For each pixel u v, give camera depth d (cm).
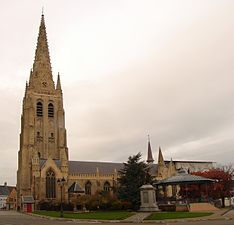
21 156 13750
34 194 12100
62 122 14725
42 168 12456
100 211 7444
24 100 14688
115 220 4838
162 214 5209
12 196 17512
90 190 13462
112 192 9644
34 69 15125
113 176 13888
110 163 15538
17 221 5281
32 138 13738
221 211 5903
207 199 8400
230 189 11050
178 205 6612
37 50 15525
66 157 13125
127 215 5416
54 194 12412
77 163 14712
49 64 15538
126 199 7888
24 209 11650
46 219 5906
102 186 13650
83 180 13450
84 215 6069
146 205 6444
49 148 14212
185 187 10031
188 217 4678
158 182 7975
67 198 12175
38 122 14325
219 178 10756
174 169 15500
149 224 3994
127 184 8156
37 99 14638
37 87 14800
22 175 13162
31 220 5600
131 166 8450
